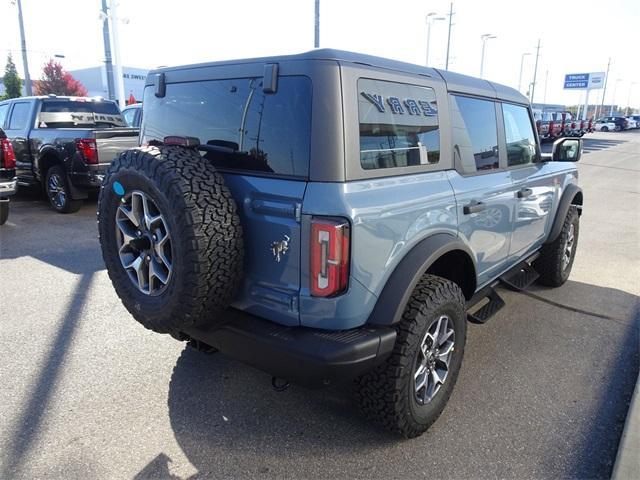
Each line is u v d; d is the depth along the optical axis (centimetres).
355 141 237
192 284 231
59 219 830
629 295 514
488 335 419
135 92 4281
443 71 316
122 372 350
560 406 319
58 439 280
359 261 233
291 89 240
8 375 344
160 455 270
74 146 805
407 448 277
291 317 243
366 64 250
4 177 731
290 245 235
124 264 272
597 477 257
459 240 296
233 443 280
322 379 230
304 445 279
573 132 3083
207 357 372
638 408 302
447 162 306
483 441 284
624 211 971
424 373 279
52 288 508
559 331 428
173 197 229
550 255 511
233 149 262
